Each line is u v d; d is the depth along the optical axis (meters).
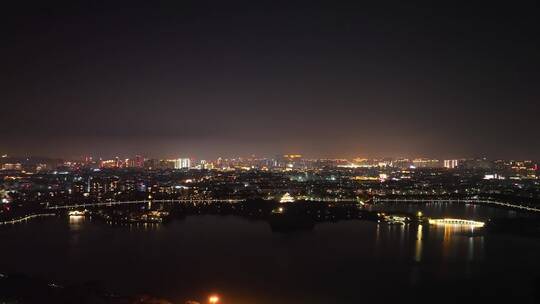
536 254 188.38
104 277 153.12
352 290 143.25
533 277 157.00
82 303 109.81
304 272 160.88
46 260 176.12
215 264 170.75
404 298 137.12
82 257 181.00
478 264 172.38
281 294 138.50
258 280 151.62
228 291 140.38
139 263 171.88
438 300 135.75
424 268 167.12
